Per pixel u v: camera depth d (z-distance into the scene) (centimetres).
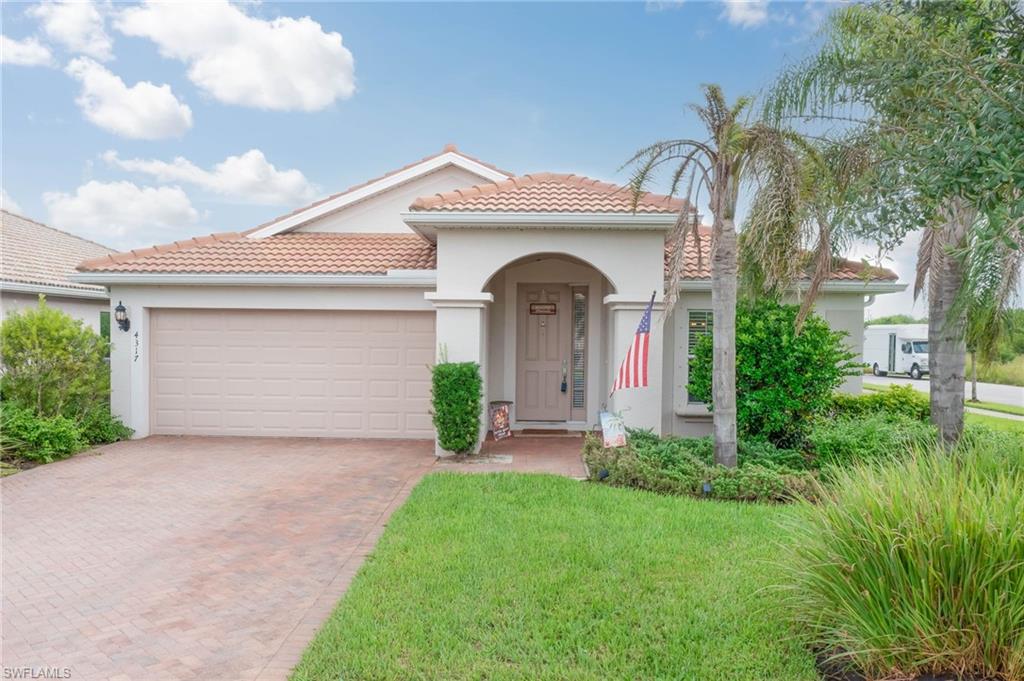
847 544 397
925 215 498
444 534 636
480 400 1066
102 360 1264
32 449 1012
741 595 482
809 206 778
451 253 1079
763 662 388
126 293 1232
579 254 1081
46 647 436
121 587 538
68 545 643
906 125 590
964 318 772
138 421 1238
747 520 673
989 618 341
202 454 1090
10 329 1077
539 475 900
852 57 785
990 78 451
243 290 1230
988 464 488
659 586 504
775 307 998
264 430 1259
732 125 796
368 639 427
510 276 1345
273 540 654
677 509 720
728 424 862
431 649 413
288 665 407
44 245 2030
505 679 377
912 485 413
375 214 1514
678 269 893
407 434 1247
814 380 977
